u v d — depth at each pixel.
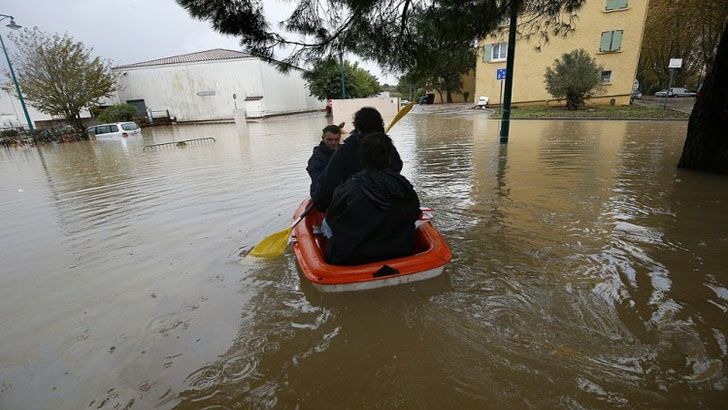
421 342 1.96
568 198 4.25
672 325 1.98
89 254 3.40
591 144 8.14
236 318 2.27
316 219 3.45
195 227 3.96
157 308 2.43
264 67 29.52
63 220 4.55
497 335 1.98
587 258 2.77
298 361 1.87
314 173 3.23
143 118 28.80
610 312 2.12
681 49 29.84
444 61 6.29
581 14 19.59
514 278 2.54
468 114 19.34
